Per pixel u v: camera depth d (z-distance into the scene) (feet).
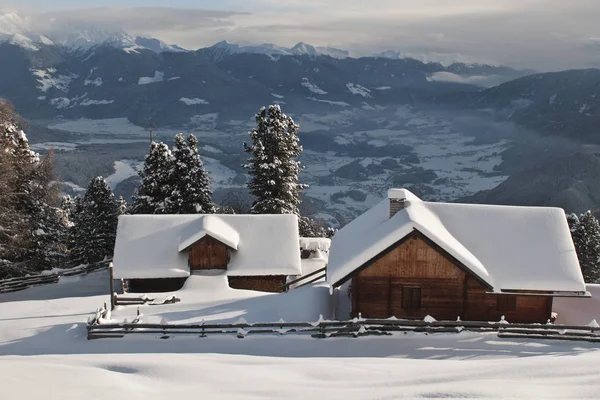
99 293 123.03
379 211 102.53
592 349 74.33
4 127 134.41
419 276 86.28
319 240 150.20
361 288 87.04
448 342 77.10
